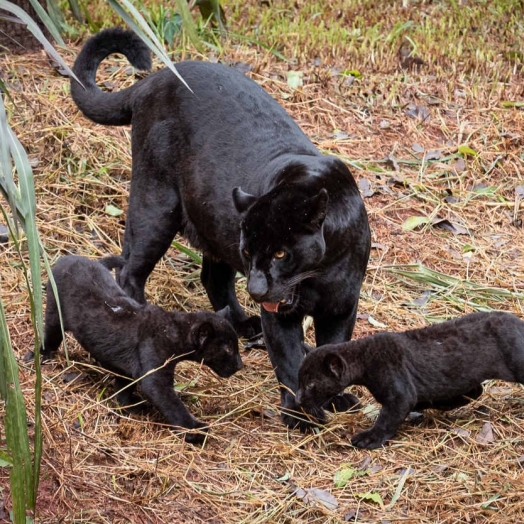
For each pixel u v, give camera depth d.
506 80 14.33
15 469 5.37
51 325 8.48
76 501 6.94
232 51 14.12
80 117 12.27
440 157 12.52
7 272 9.87
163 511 6.97
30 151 11.82
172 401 7.90
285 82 13.53
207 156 8.75
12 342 8.88
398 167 12.29
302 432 8.03
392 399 7.78
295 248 7.56
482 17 16.38
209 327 8.06
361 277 8.27
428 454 7.69
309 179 7.86
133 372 8.01
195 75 9.10
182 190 9.05
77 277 8.37
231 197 8.53
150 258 9.35
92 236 10.80
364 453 7.71
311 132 12.76
